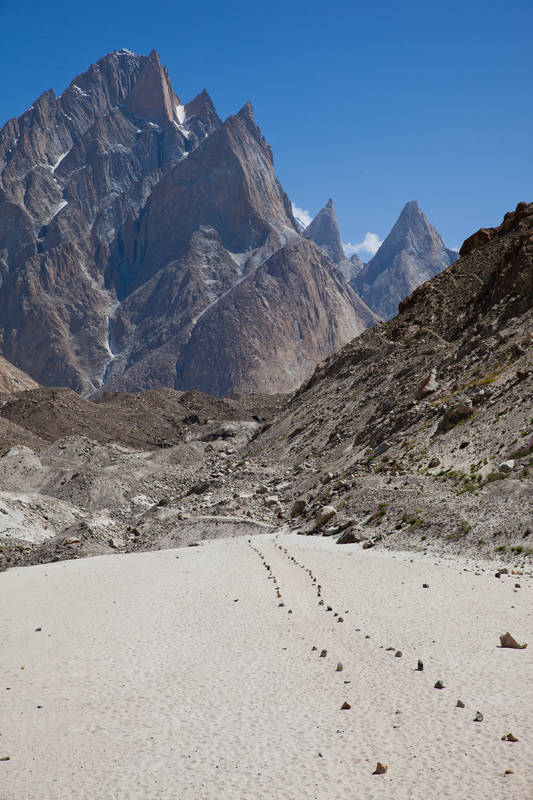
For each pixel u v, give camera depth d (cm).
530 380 5203
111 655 2080
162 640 2227
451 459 4966
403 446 5900
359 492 5088
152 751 1394
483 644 1956
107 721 1558
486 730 1374
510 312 7512
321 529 4938
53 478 10412
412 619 2288
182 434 19762
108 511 8406
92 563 4497
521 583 2734
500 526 3534
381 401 8325
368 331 12094
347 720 1484
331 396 10325
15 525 7869
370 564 3428
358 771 1259
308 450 8731
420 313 10738
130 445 17862
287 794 1197
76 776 1300
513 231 11300
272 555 4006
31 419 17188
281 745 1388
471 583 2798
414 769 1249
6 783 1282
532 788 1137
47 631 2442
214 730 1479
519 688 1585
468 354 7400
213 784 1246
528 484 3791
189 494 8519
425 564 3303
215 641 2177
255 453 10669
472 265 10988
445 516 3969
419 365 8581
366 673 1773
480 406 5503
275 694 1672
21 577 3928
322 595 2759
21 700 1714
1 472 10562
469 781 1187
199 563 3978
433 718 1454
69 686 1806
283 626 2311
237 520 6022
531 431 4481
